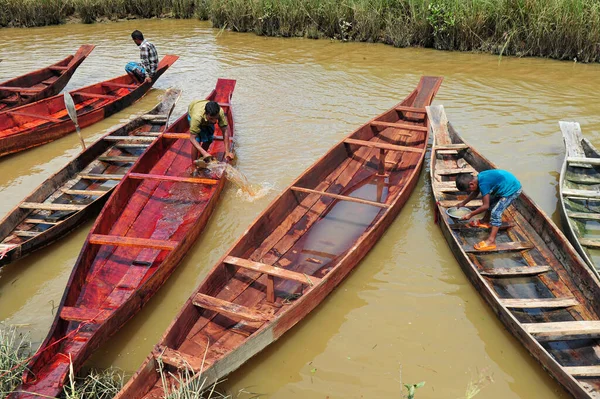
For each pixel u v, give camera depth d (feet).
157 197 22.39
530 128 28.60
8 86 35.06
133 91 34.45
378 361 14.33
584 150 24.20
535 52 43.45
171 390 11.90
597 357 13.75
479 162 23.03
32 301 16.79
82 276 16.22
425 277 17.56
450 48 46.42
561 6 41.27
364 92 35.42
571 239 18.20
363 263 18.29
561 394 13.10
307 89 36.37
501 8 43.50
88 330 14.51
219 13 57.93
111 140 25.96
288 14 52.75
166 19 65.92
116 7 65.77
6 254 16.94
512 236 19.17
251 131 29.30
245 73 40.55
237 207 21.90
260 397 13.25
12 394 12.20
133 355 14.73
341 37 51.83
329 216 21.02
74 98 33.40
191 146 25.75
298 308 14.49
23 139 27.02
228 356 12.48
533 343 13.34
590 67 40.06
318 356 14.58
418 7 47.62
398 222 20.62
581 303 15.46
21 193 23.41
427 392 13.24
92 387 12.59
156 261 18.28
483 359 14.29
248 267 15.51
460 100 33.32
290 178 24.14
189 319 14.12
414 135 27.76
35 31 58.59
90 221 21.03
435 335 15.16
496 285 16.75
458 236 19.45
